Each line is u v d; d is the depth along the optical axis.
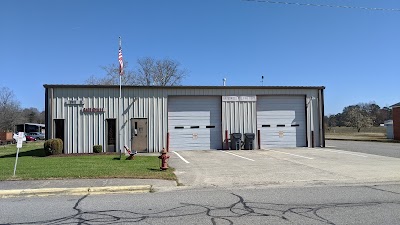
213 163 16.50
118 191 10.25
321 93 25.95
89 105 22.67
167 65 59.69
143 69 59.06
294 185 11.03
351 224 6.45
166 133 23.55
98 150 21.84
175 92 23.94
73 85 22.42
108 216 7.27
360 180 11.77
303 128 25.80
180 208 7.93
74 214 7.48
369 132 66.62
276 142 25.33
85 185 10.62
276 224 6.51
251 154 20.75
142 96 23.41
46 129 22.22
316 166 15.21
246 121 24.88
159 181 11.45
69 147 22.31
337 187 10.62
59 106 22.39
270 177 12.46
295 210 7.60
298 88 25.59
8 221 6.95
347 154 20.25
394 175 12.64
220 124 24.67
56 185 10.62
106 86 22.77
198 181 11.73
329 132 67.75
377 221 6.62
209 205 8.21
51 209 7.98
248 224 6.53
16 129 72.69
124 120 23.06
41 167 14.13
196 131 24.38
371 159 17.70
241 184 11.20
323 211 7.47
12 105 83.94
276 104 25.50
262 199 8.87
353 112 70.88
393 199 8.71
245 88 24.92
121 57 22.78
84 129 22.53
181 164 16.12
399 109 37.06
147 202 8.64
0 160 17.41
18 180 11.39
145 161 16.56
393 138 38.72
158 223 6.66
